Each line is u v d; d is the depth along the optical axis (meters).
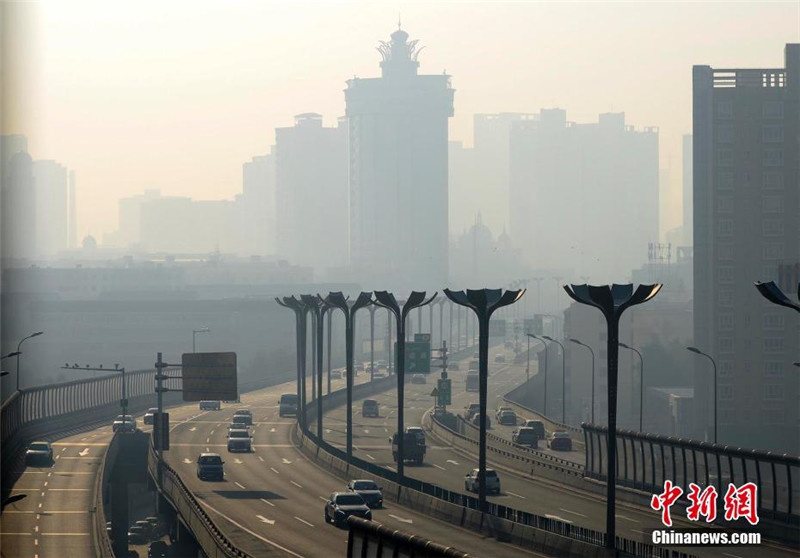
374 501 192.50
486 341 184.62
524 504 196.88
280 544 153.75
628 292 150.25
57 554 166.12
